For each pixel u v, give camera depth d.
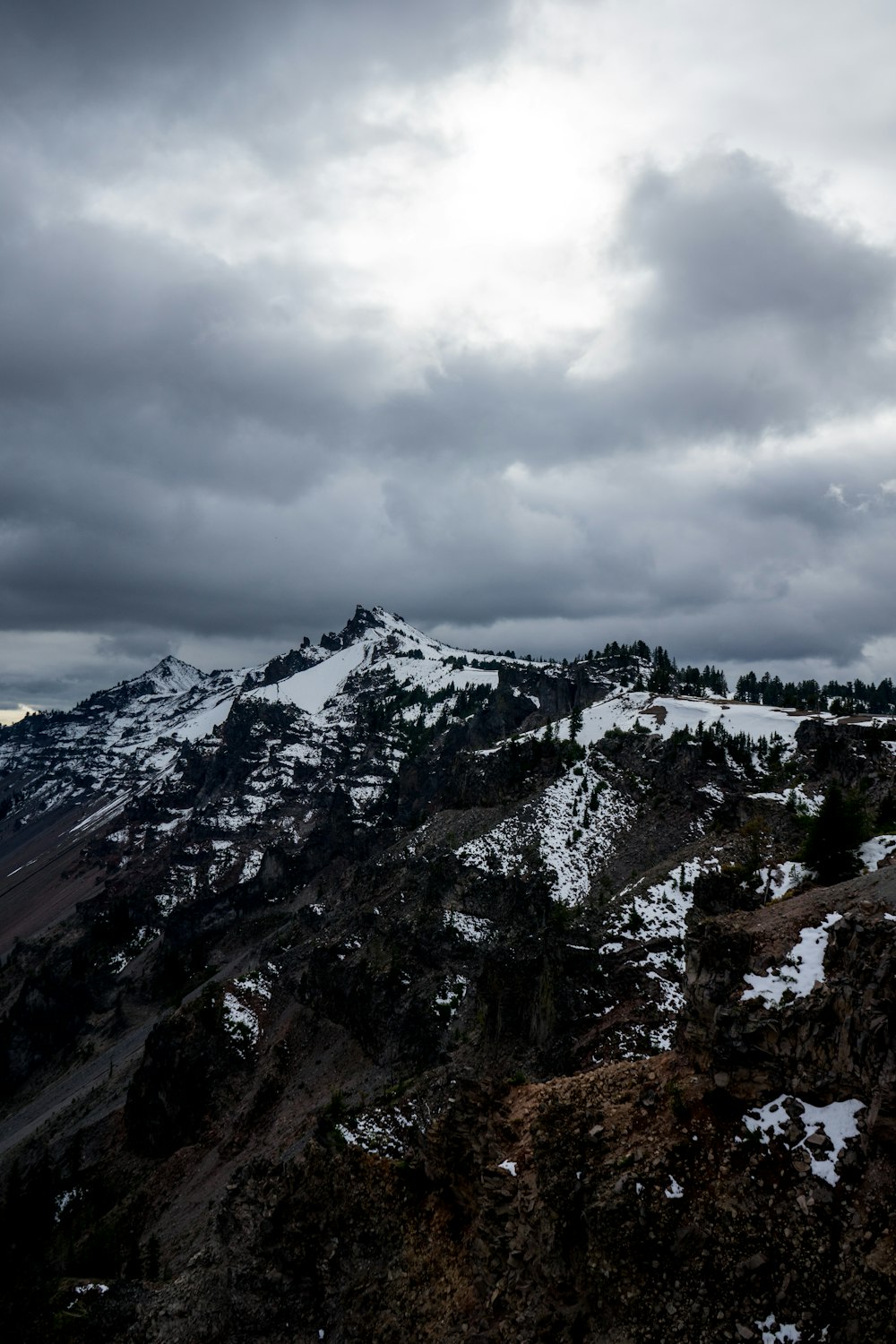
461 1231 43.03
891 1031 30.58
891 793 81.62
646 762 137.50
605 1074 40.31
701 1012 37.34
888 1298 26.58
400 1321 41.09
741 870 82.06
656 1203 31.70
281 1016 136.00
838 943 36.47
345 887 194.62
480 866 125.69
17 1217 110.00
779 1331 27.89
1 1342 57.78
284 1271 47.44
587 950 76.19
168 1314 49.69
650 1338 29.72
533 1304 34.66
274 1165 55.56
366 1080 105.38
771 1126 32.28
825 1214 29.14
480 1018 93.56
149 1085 131.62
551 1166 36.38
